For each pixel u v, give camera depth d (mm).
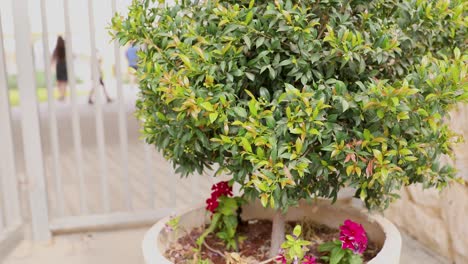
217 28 1060
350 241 1144
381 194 1211
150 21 1172
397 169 976
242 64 1029
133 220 2389
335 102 982
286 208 1062
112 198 2873
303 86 1074
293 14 978
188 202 2695
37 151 2191
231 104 1006
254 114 952
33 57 2111
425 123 1038
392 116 958
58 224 2295
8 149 2195
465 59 1022
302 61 986
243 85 1083
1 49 2084
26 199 2740
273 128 954
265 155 979
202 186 2916
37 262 2016
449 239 1838
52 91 2205
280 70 1029
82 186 2348
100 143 2320
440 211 1891
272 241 1338
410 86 965
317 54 985
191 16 1231
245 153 975
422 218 2020
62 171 3656
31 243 2230
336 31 1038
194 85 978
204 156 1208
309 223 1482
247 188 1087
